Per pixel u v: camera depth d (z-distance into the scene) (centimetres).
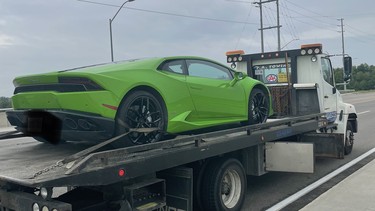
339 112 949
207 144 480
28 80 462
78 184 327
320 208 525
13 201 352
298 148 629
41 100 445
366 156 956
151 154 405
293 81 906
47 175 325
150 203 401
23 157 452
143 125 459
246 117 639
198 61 566
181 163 438
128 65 477
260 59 955
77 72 427
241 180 548
